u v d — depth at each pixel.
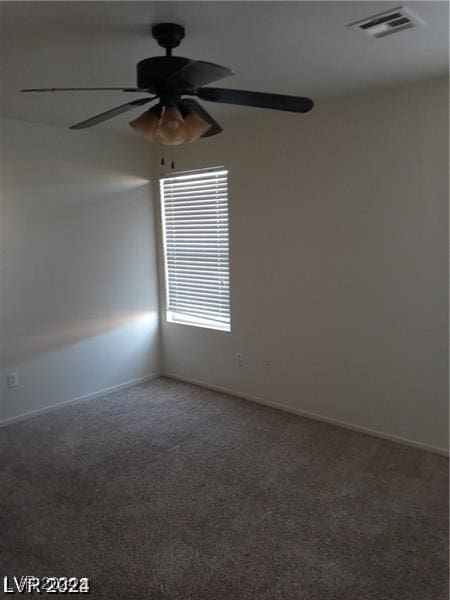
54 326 4.07
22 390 3.92
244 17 1.97
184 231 4.55
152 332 4.84
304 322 3.77
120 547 2.37
